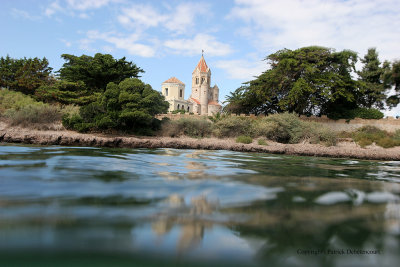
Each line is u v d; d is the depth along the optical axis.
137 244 1.64
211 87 98.25
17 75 27.98
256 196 2.88
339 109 31.67
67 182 3.22
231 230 1.90
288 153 11.56
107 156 6.66
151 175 4.07
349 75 31.12
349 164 8.20
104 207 2.28
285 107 30.02
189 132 20.72
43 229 1.78
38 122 17.38
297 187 3.50
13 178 3.31
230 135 21.44
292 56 29.22
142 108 17.69
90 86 26.08
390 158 11.41
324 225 2.05
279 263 1.49
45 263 1.41
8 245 1.57
